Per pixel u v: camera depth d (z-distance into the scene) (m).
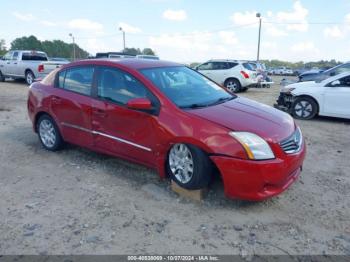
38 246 2.91
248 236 3.09
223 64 15.55
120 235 3.08
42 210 3.52
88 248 2.89
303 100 8.53
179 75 4.55
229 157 3.32
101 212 3.47
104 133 4.39
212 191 3.90
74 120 4.77
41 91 5.27
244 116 3.71
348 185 4.27
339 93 8.04
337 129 7.47
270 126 3.55
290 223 3.32
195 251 2.87
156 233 3.11
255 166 3.24
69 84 4.92
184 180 3.70
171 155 3.78
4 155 5.22
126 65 4.30
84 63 4.76
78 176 4.39
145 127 3.89
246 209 3.56
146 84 3.99
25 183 4.19
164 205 3.62
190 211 3.50
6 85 16.02
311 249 2.92
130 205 3.62
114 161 4.91
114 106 4.19
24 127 7.11
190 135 3.49
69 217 3.38
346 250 2.91
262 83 16.77
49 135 5.34
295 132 3.79
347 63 11.64
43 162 4.91
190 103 3.93
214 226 3.24
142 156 4.05
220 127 3.41
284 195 3.92
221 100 4.31
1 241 2.98
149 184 4.12
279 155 3.36
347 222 3.37
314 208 3.63
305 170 4.75
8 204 3.65
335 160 5.24
